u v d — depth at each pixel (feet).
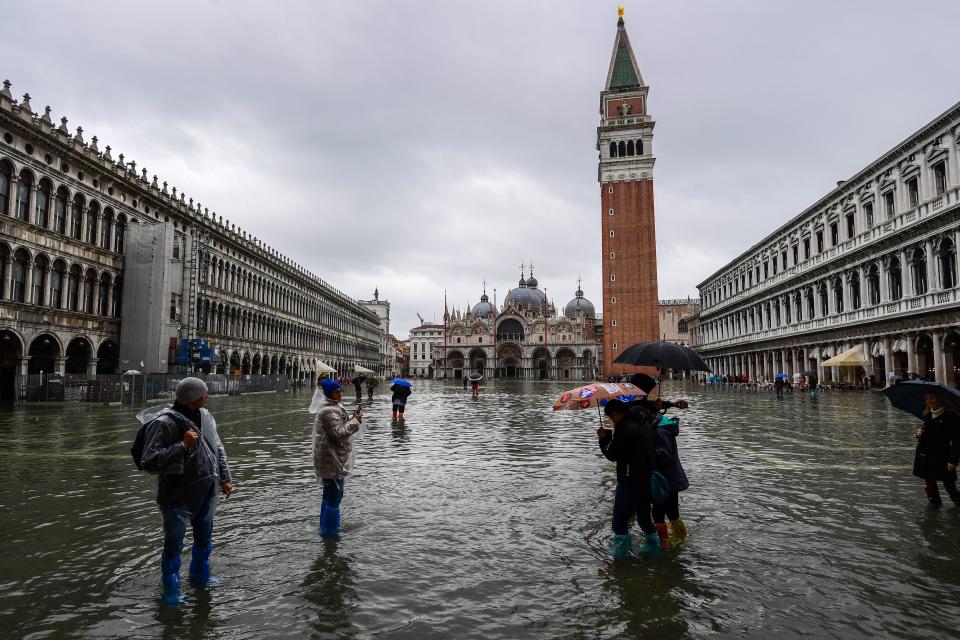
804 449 51.39
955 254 120.98
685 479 25.12
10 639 16.48
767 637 16.85
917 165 134.21
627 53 345.10
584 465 43.80
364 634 17.01
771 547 24.47
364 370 127.75
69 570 21.91
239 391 152.56
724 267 285.84
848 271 165.99
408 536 25.94
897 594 19.72
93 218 132.67
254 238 221.46
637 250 323.16
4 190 107.96
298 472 40.93
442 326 626.64
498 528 27.20
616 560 22.97
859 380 164.14
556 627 17.46
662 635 16.98
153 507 31.09
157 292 140.26
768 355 228.43
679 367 29.53
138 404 107.14
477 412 97.71
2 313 105.91
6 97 107.34
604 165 330.54
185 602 19.04
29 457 46.83
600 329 538.06
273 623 17.63
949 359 124.57
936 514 29.55
